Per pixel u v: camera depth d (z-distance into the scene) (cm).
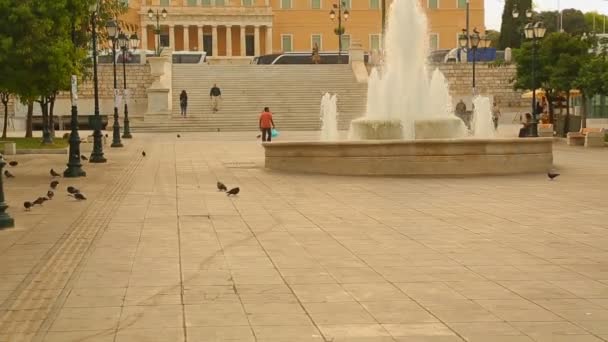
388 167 2072
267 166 2297
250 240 1132
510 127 5238
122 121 5053
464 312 737
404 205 1512
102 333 680
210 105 5300
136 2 9719
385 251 1043
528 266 942
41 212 1434
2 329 697
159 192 1759
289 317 725
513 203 1533
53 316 734
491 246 1076
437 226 1254
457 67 6362
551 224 1270
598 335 663
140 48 9594
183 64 6006
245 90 5562
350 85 5644
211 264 962
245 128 5000
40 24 2633
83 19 3070
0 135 4669
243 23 9825
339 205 1520
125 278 888
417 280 872
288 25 10162
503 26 7981
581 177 2039
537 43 3972
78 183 1973
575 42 3988
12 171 2344
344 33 10169
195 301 784
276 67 5919
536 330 679
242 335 671
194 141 3881
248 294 811
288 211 1440
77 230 1227
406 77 2538
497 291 818
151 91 5091
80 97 5869
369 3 10181
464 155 2061
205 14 9731
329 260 984
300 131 4869
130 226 1266
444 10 10044
